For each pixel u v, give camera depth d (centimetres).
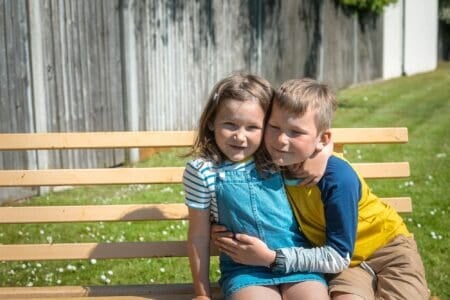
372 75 1884
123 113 842
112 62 816
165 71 929
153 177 351
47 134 349
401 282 310
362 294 299
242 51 1168
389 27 1969
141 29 867
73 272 511
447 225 604
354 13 1714
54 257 350
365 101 1457
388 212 323
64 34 735
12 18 662
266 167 304
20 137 348
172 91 950
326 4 1543
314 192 302
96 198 683
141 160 859
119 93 833
